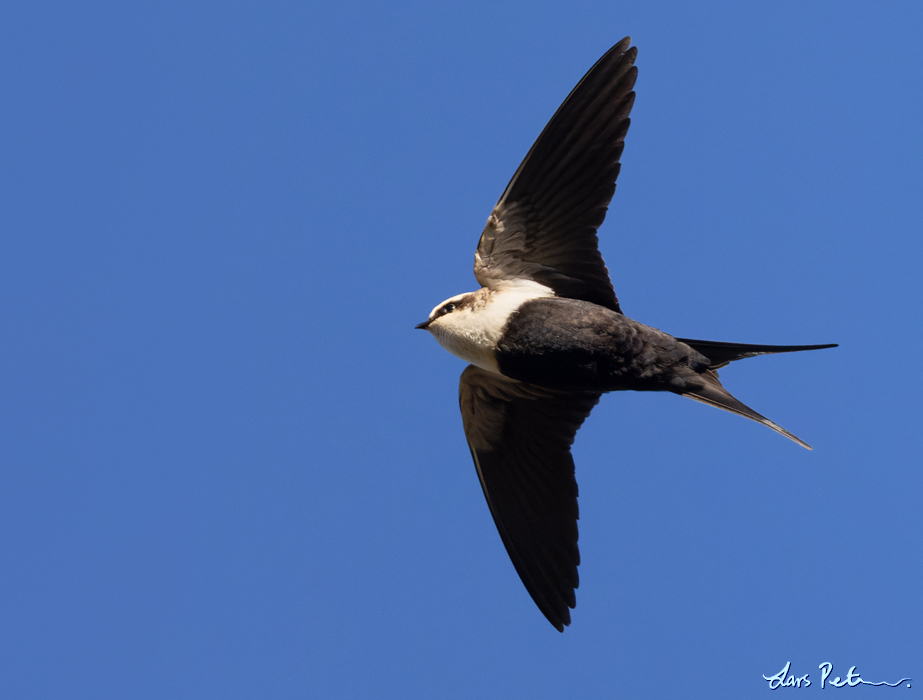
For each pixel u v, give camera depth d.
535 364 12.50
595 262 12.45
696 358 12.09
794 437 11.48
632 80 12.05
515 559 14.17
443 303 13.13
